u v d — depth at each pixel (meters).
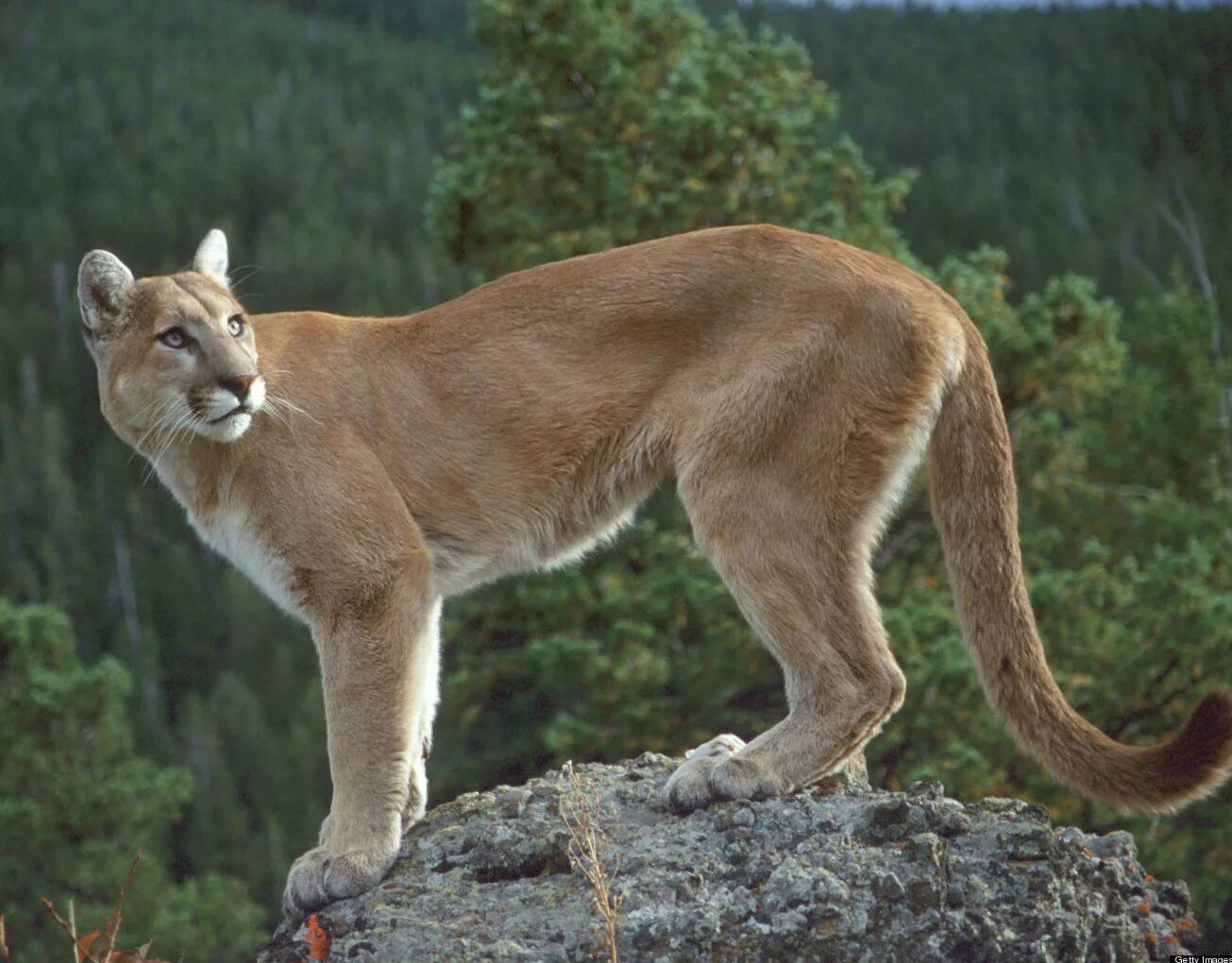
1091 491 20.34
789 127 17.83
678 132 17.27
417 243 95.94
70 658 24.41
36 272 94.12
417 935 5.06
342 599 5.68
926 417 5.54
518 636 18.22
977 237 77.94
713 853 5.11
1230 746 5.09
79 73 137.38
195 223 102.06
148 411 5.84
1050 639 16.67
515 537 5.93
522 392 5.83
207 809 43.69
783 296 5.56
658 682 16.25
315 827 46.06
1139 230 78.50
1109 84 113.75
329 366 5.90
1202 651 16.52
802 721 5.45
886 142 108.50
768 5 139.12
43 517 67.44
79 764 23.92
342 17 189.25
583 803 5.30
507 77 18.84
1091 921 4.93
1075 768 5.35
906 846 4.93
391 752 5.59
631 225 17.19
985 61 123.69
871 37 132.62
